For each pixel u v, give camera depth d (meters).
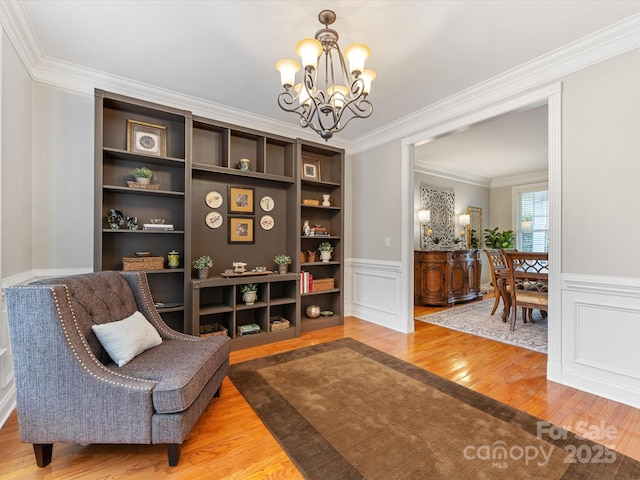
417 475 1.42
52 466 1.47
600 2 1.80
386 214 3.96
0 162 1.83
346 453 1.57
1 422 1.78
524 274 3.51
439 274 5.05
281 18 1.97
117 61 2.47
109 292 1.92
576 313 2.26
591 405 2.01
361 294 4.36
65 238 2.59
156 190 2.79
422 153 5.02
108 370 1.49
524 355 2.89
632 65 2.01
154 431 1.43
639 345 1.99
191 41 2.21
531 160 5.42
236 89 2.92
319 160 4.19
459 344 3.21
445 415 1.90
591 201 2.18
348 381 2.36
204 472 1.44
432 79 2.70
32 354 1.41
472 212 6.61
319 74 2.61
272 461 1.52
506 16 1.93
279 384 2.31
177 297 3.09
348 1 1.80
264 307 3.32
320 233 3.98
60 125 2.57
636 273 2.00
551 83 2.39
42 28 2.07
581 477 1.39
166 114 2.91
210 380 1.82
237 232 3.47
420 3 1.82
